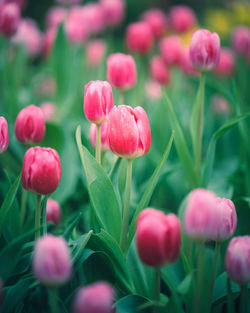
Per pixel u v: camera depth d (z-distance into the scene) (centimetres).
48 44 192
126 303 91
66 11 211
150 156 140
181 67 176
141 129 91
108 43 206
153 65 180
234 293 96
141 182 140
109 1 203
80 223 121
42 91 223
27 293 92
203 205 81
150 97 204
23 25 214
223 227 88
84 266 97
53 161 90
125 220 96
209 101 174
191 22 218
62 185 121
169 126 152
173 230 83
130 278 96
